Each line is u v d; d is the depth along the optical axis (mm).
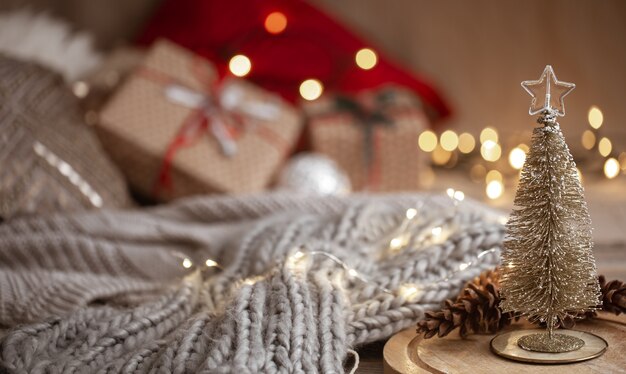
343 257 843
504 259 722
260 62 1810
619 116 2029
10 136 1133
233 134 1394
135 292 922
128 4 1954
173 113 1374
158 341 744
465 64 2037
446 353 722
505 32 2029
